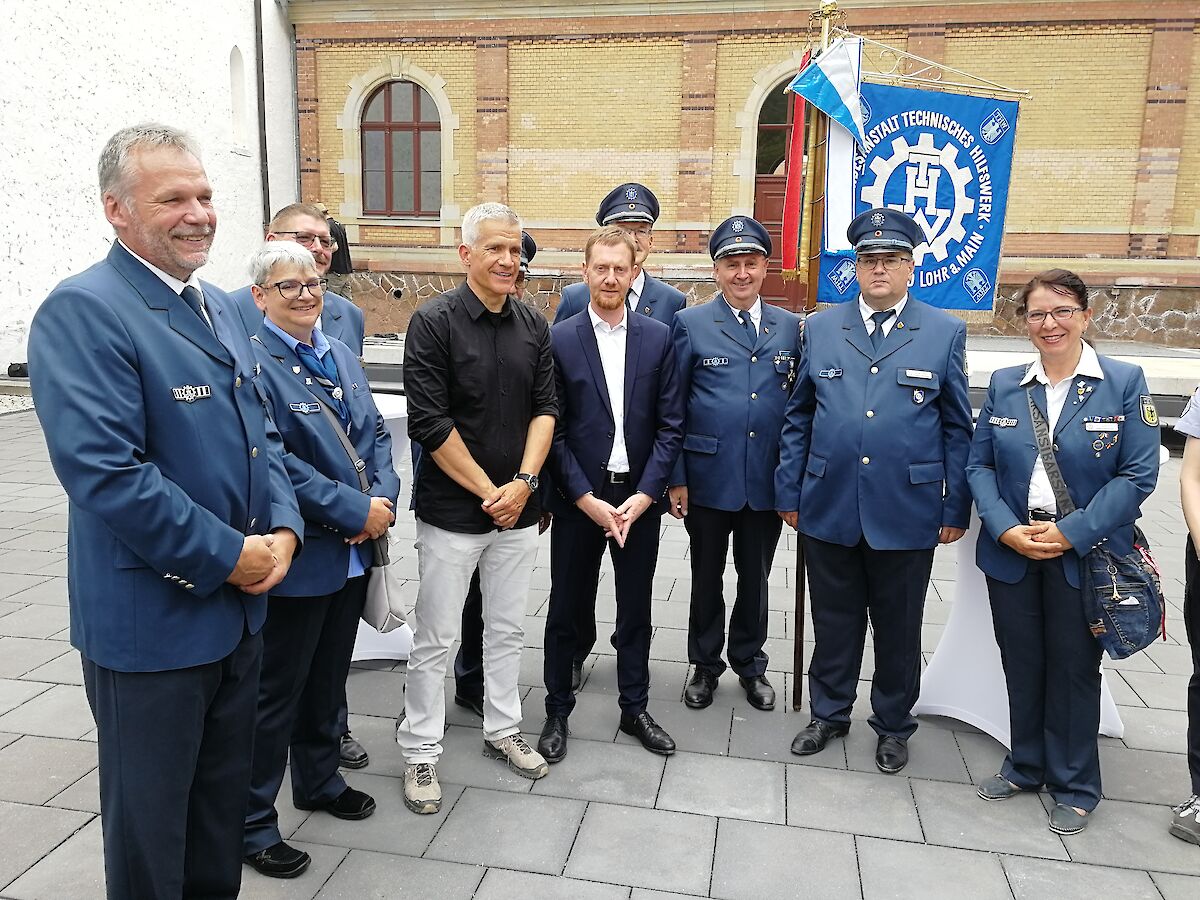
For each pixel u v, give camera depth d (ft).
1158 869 8.28
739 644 11.69
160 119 35.68
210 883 7.06
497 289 8.89
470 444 9.05
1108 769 10.04
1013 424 9.16
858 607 10.35
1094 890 7.96
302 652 8.12
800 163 13.61
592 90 42.78
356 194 45.57
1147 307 40.96
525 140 43.70
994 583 9.35
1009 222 41.37
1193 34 38.96
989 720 10.82
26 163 30.32
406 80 44.47
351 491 8.25
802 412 10.64
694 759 10.16
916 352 9.89
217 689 6.67
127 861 6.32
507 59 43.16
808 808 9.20
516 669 9.91
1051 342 8.82
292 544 7.00
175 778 6.33
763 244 11.06
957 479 9.87
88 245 33.01
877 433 9.83
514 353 9.12
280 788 9.39
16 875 7.88
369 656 12.51
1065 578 8.79
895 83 14.24
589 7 42.01
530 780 9.65
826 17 12.81
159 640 6.09
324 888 7.84
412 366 8.92
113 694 6.15
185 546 5.89
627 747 10.42
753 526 11.31
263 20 42.37
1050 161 40.65
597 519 9.74
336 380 8.86
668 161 42.78
